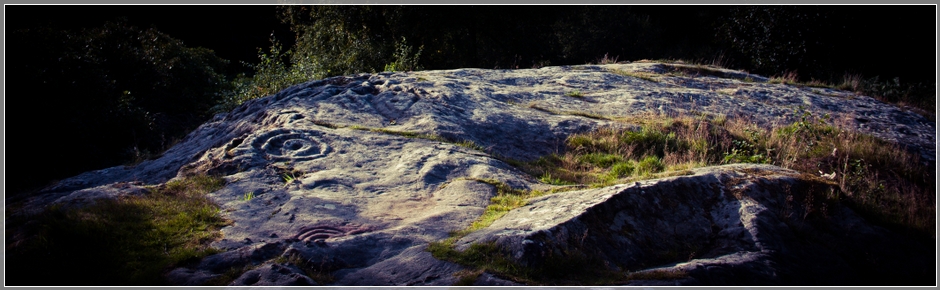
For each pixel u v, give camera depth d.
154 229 4.65
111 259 4.16
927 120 11.30
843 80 14.71
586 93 10.91
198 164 6.64
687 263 4.04
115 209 4.95
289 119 8.06
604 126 8.66
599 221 4.39
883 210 5.60
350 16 22.47
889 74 16.22
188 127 15.30
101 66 14.42
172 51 18.55
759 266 4.11
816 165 7.88
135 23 29.53
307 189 5.64
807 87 13.25
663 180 5.05
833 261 4.49
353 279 3.84
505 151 7.70
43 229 4.44
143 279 3.87
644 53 27.28
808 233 4.76
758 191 5.10
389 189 5.75
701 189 5.12
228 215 5.01
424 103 8.85
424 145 7.11
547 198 5.21
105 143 12.06
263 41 34.81
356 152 6.82
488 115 8.75
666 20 30.36
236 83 16.12
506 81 11.63
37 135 10.90
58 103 11.20
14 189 9.95
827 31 16.16
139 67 15.90
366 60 19.05
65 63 11.70
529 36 26.36
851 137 8.98
